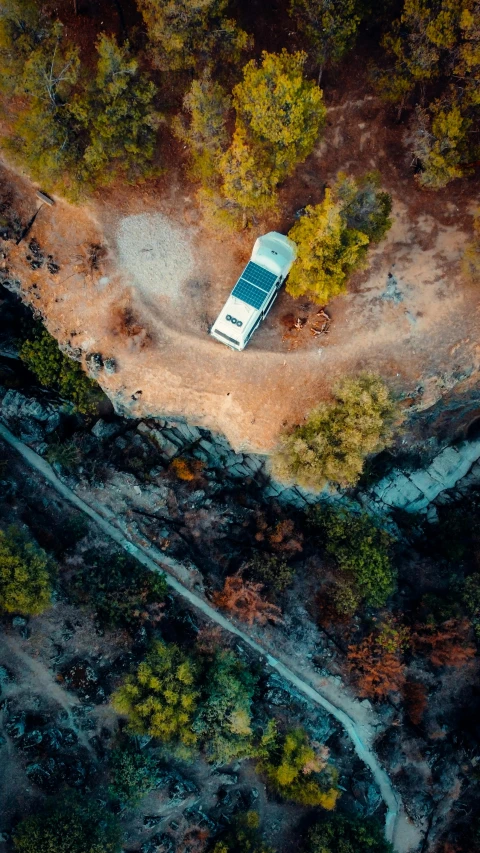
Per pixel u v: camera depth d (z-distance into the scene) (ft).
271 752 160.15
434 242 148.87
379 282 148.77
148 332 147.54
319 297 138.72
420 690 175.63
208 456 171.12
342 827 159.33
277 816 162.81
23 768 145.07
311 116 126.93
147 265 146.82
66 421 168.04
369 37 144.66
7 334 163.32
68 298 148.05
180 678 149.18
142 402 154.10
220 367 148.97
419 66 130.21
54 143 128.26
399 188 149.38
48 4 139.33
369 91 147.02
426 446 184.34
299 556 175.01
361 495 187.01
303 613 171.83
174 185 146.41
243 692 156.66
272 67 121.29
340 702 172.65
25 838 133.28
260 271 136.56
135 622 158.30
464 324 148.77
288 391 149.69
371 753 174.09
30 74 120.88
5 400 163.02
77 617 155.02
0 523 155.94
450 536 192.54
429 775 175.73
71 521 163.32
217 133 131.03
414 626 177.37
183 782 153.48
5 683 149.07
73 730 150.82
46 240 145.69
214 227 142.72
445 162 134.82
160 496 167.02
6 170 142.41
